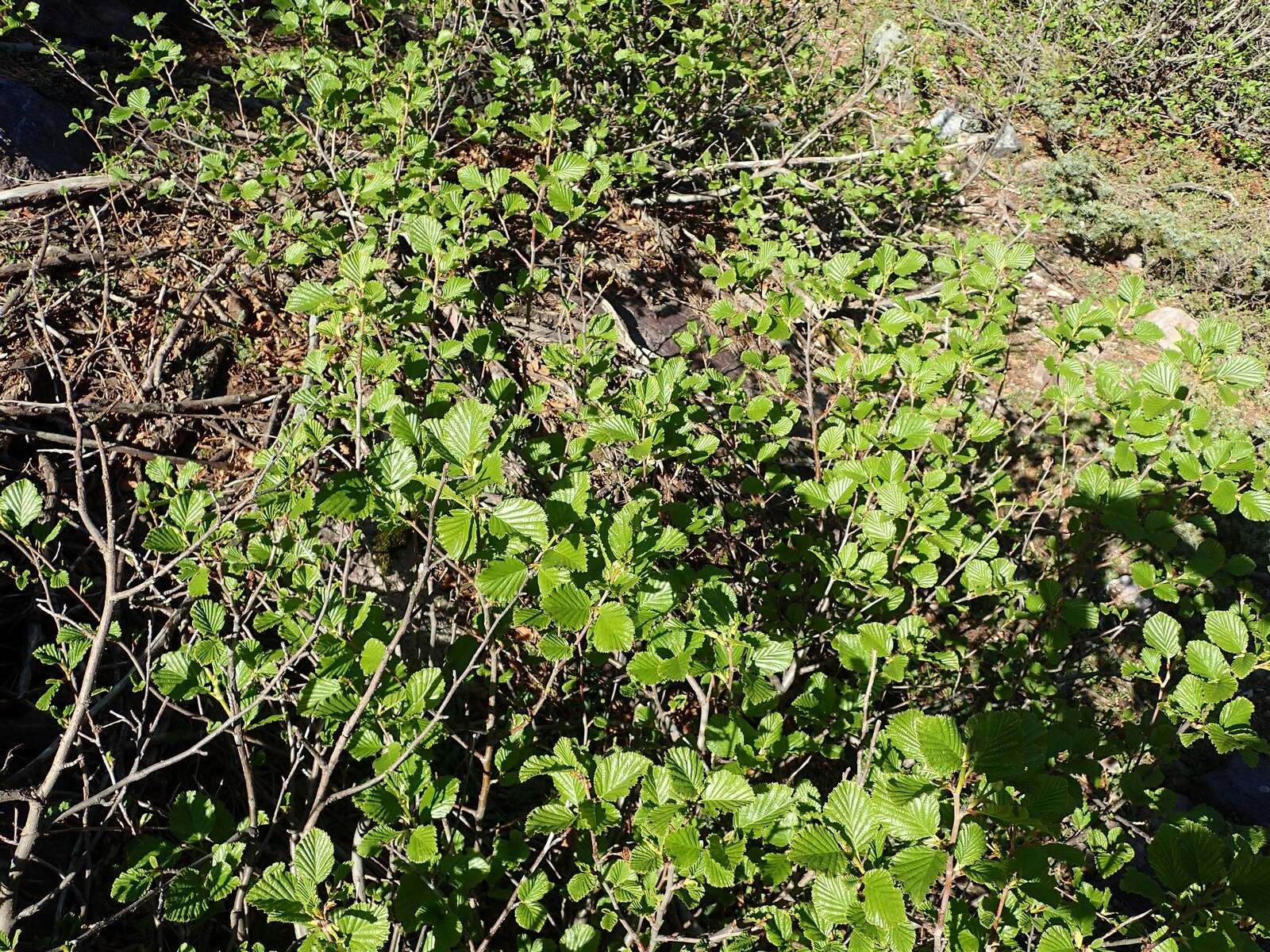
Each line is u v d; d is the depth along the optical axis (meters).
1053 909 1.64
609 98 5.03
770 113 6.16
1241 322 6.04
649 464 2.63
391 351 2.61
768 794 1.65
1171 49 8.05
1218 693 1.92
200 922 2.20
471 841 2.48
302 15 3.99
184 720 2.62
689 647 1.86
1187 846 1.42
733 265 3.58
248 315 3.82
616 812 1.67
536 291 3.79
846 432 2.83
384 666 1.67
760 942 2.33
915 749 1.37
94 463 3.09
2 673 2.52
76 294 3.56
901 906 1.32
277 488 2.09
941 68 7.92
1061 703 2.83
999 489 3.26
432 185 3.79
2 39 4.64
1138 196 7.14
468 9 4.86
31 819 1.80
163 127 3.78
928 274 5.77
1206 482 2.50
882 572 2.49
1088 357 5.37
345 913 1.45
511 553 1.65
